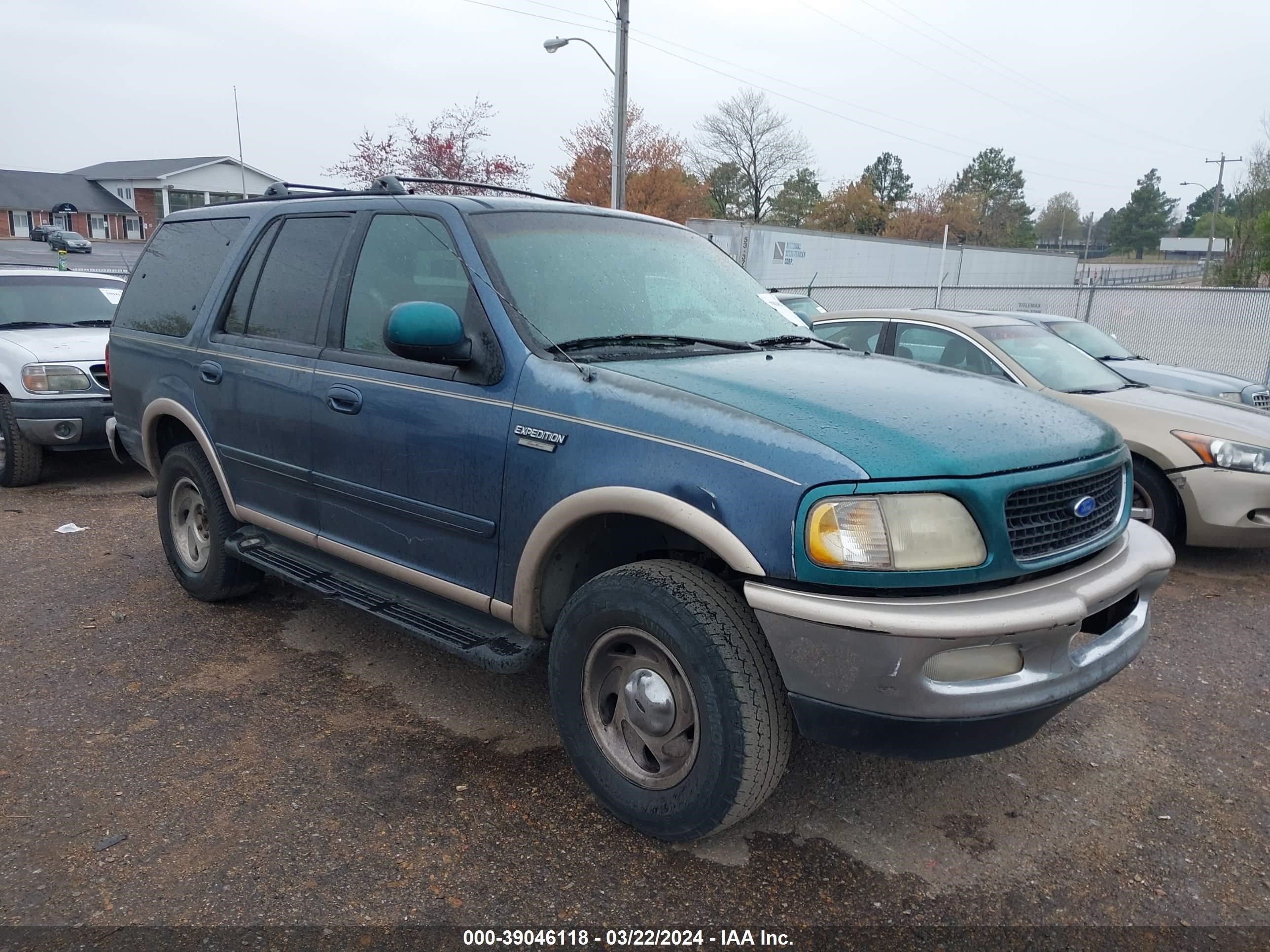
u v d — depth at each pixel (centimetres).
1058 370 661
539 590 306
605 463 276
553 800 311
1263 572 586
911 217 7306
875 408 272
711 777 261
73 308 871
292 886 265
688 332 349
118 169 7538
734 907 262
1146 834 304
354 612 480
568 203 389
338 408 361
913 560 241
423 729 357
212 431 437
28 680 394
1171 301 1656
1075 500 273
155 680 396
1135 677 427
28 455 743
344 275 375
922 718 240
